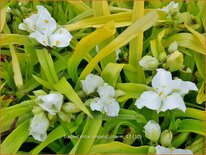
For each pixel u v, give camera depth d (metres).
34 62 0.20
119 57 0.20
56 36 0.19
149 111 0.18
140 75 0.19
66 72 0.20
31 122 0.17
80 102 0.17
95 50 0.20
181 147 0.18
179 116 0.18
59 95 0.17
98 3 0.19
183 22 0.21
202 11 0.21
